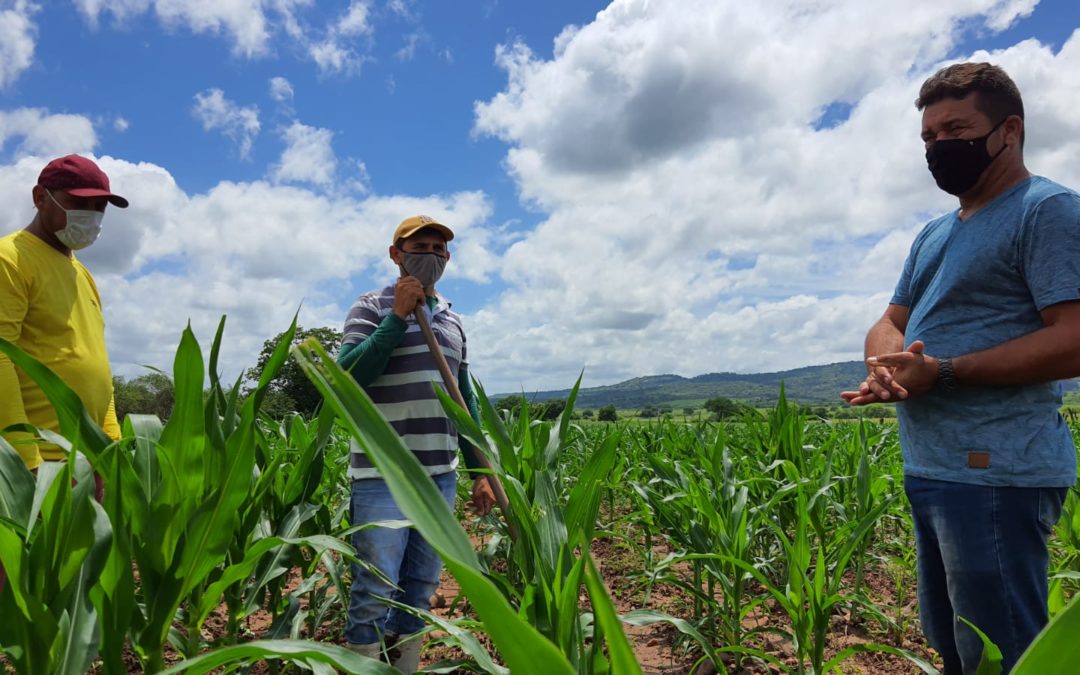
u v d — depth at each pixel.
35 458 2.88
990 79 2.14
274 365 1.97
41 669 1.47
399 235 3.06
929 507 2.21
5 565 1.45
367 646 2.85
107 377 3.45
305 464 2.73
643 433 6.95
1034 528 2.02
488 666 1.58
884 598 4.51
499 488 2.51
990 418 2.05
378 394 3.07
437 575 3.23
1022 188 2.09
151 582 1.86
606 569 5.62
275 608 3.13
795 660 3.48
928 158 2.29
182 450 1.90
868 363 2.31
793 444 4.78
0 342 1.67
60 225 3.17
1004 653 2.03
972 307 2.13
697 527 3.60
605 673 1.58
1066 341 1.84
